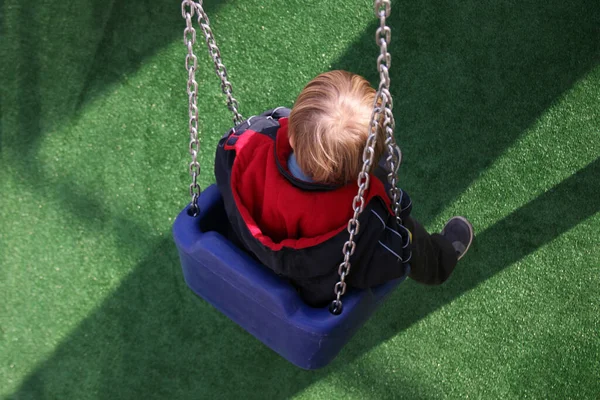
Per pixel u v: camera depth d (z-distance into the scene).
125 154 2.28
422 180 2.33
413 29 2.49
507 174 2.36
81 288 2.14
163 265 2.18
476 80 2.45
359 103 1.13
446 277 1.94
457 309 2.22
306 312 1.38
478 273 2.27
